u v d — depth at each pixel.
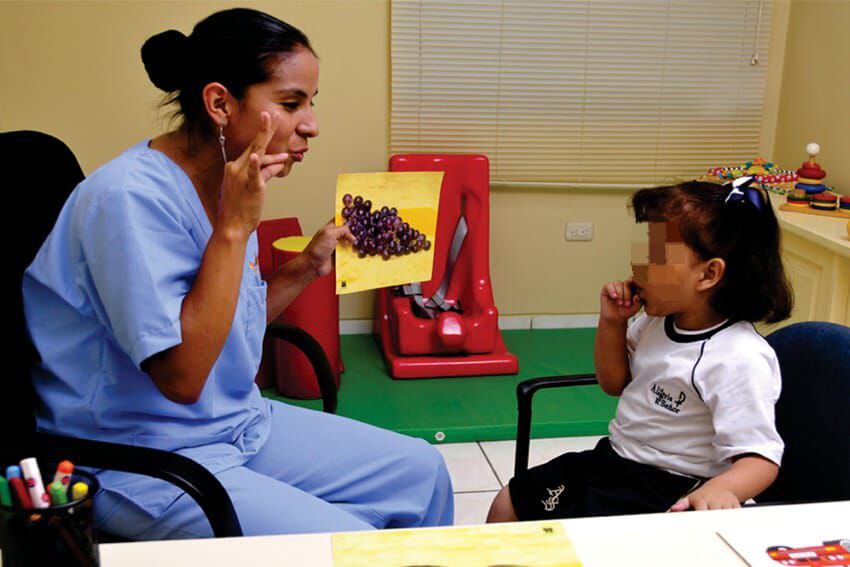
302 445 1.45
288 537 0.89
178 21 2.95
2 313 1.21
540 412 2.67
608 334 1.41
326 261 1.52
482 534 0.90
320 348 1.60
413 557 0.85
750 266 1.21
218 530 1.08
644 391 1.33
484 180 3.00
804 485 1.25
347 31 3.06
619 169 3.33
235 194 1.13
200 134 1.28
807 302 2.38
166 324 1.13
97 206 1.16
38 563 0.74
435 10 3.05
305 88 1.25
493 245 3.36
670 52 3.21
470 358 2.97
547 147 3.26
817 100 3.05
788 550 0.87
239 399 1.41
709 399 1.21
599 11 3.12
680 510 1.04
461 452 2.50
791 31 3.24
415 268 1.55
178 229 1.21
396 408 2.69
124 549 0.86
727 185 1.25
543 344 3.30
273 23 1.23
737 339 1.22
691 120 3.31
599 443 1.44
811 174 2.65
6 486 0.75
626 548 0.88
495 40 3.11
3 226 1.23
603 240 3.43
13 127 2.95
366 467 1.45
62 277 1.20
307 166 3.17
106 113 2.98
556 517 1.34
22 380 1.23
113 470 1.14
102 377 1.24
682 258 1.22
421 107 3.15
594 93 3.22
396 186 1.52
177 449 1.29
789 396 1.28
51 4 2.86
